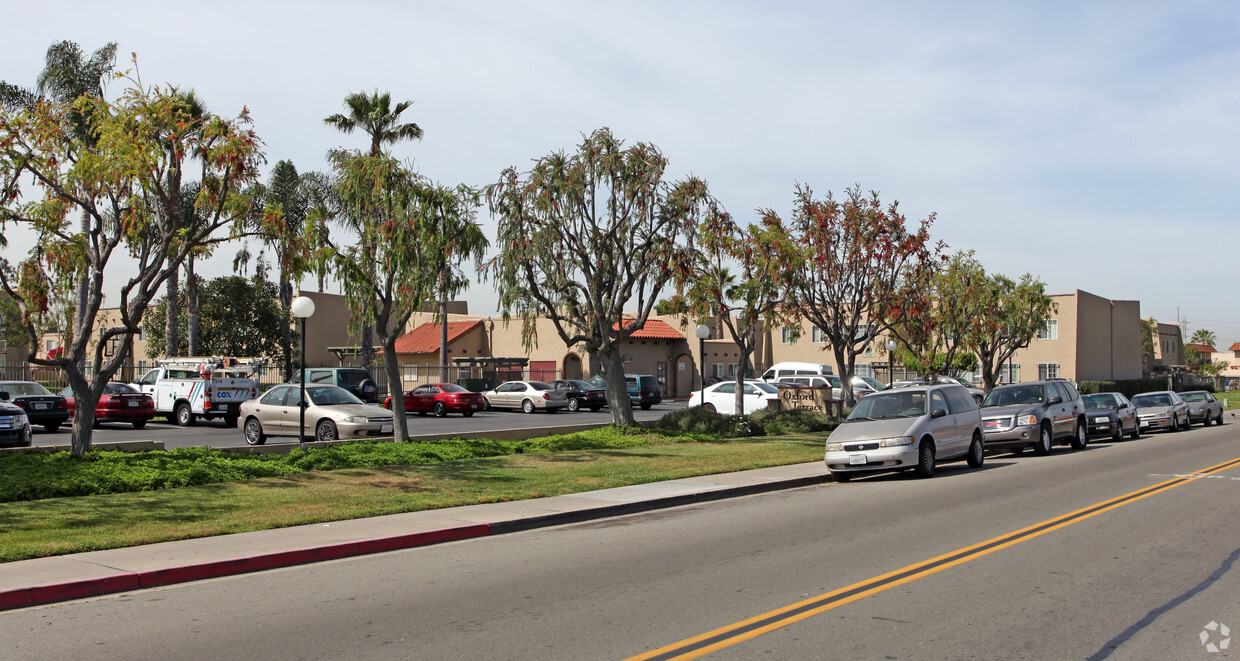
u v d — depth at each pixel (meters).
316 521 11.46
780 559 9.23
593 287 22.67
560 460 18.23
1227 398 63.28
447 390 36.56
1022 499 13.63
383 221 18.67
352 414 20.44
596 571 8.83
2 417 19.48
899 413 17.88
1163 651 6.02
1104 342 57.81
